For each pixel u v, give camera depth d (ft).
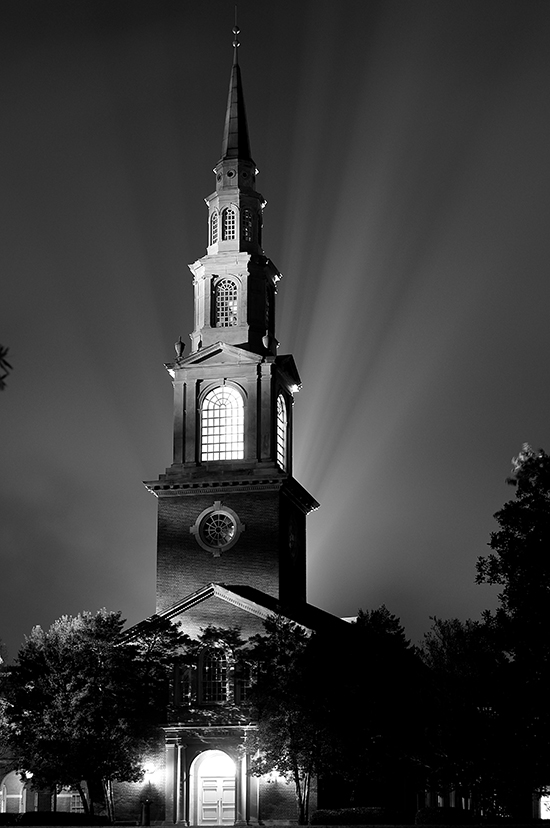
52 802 241.55
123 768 224.94
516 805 181.68
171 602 257.34
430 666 278.05
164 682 236.43
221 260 272.31
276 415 267.18
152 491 263.29
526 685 172.24
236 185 278.05
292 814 226.58
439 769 203.51
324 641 222.69
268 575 254.68
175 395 268.00
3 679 229.25
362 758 217.15
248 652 229.66
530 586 167.22
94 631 231.71
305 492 270.46
